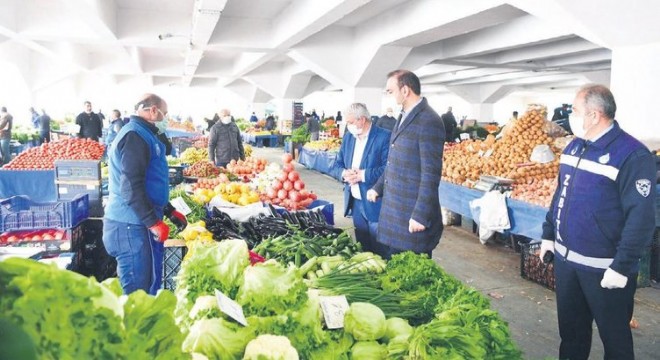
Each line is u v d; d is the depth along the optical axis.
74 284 0.80
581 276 2.50
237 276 1.55
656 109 6.32
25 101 25.20
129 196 2.85
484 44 13.34
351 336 1.55
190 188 5.36
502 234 6.47
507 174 6.00
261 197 4.70
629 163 2.30
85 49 21.17
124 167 2.85
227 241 1.64
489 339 1.48
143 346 0.87
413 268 2.03
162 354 0.92
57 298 0.77
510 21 12.38
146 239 3.03
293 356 1.31
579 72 21.09
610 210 2.38
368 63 13.53
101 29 11.11
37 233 3.95
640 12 6.04
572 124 2.51
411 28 10.99
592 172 2.42
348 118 3.88
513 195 5.36
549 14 6.81
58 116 35.28
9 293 0.75
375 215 3.88
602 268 2.43
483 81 27.66
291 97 24.97
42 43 16.64
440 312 1.72
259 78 24.52
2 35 13.34
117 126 9.80
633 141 2.34
